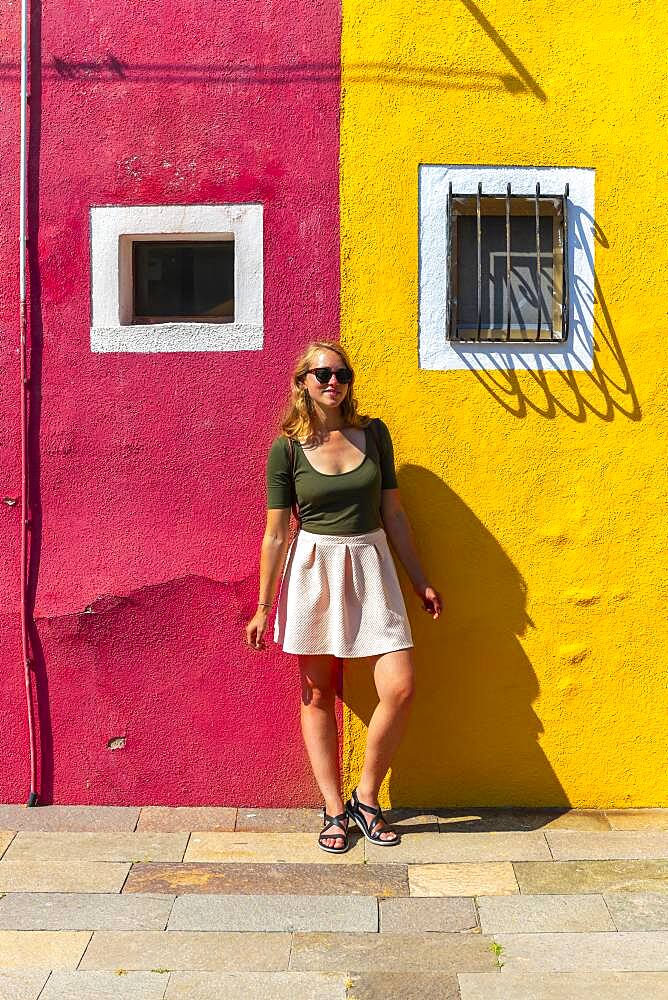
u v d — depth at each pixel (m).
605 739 4.43
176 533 4.40
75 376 4.39
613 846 4.10
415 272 4.33
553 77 4.30
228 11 4.31
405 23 4.29
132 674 4.43
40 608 4.42
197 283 4.53
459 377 4.36
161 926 3.54
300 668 4.26
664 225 4.34
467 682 4.42
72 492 4.41
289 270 4.34
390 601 4.07
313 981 3.23
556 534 4.38
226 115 4.32
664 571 4.40
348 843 4.14
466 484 4.38
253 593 4.40
